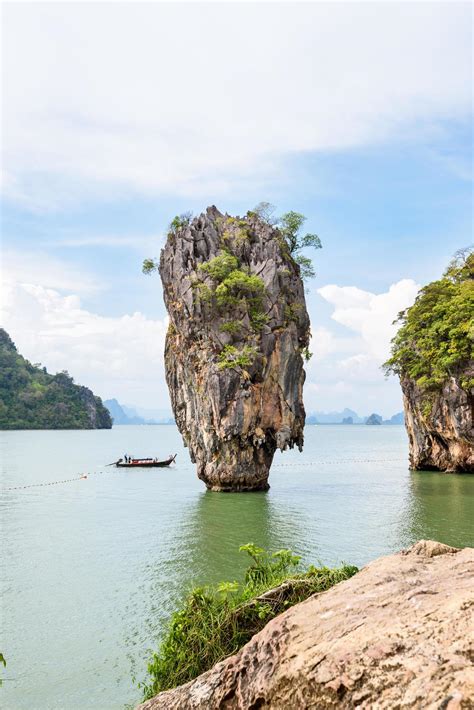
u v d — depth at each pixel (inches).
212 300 1973.4
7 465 3179.1
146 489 2090.3
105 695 537.0
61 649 639.8
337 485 2155.5
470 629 138.9
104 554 1066.7
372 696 133.0
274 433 2017.7
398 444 6309.1
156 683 343.9
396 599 175.6
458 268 2866.6
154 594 821.2
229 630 328.2
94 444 5713.6
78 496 1910.7
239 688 178.4
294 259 2313.0
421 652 137.9
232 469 1951.3
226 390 1881.2
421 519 1373.0
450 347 2255.2
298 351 2084.2
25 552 1088.8
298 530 1259.8
